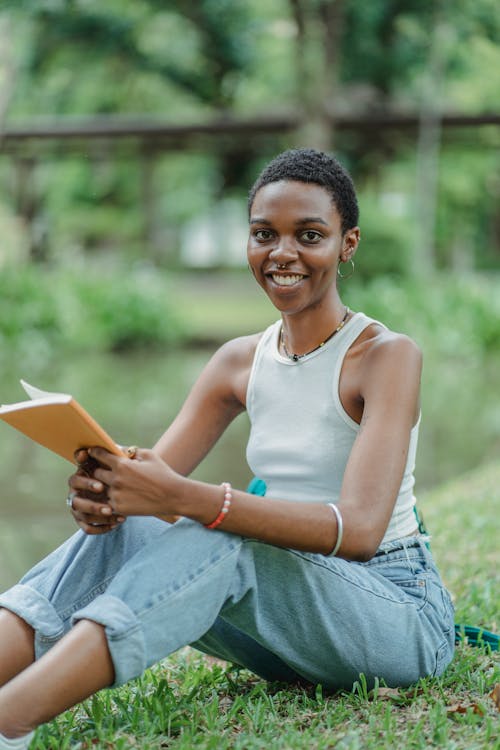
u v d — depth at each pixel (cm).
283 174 253
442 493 635
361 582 240
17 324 1686
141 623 214
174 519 255
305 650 242
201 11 2364
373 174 2802
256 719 241
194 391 290
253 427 269
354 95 2525
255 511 224
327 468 254
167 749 227
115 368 1473
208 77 2662
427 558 264
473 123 2248
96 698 247
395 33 2398
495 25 2170
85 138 2383
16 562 568
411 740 226
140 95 2717
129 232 2812
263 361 270
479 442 923
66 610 242
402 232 1994
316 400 256
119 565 246
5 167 2488
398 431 240
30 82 2456
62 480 789
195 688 269
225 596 227
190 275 3559
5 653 234
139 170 2892
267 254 255
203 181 3428
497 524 502
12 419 221
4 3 1967
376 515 231
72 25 2298
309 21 2091
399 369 246
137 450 227
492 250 3394
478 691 261
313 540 227
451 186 2853
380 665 247
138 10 2325
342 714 242
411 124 2286
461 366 1548
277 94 2744
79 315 1759
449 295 1791
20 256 2125
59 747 224
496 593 376
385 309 1756
